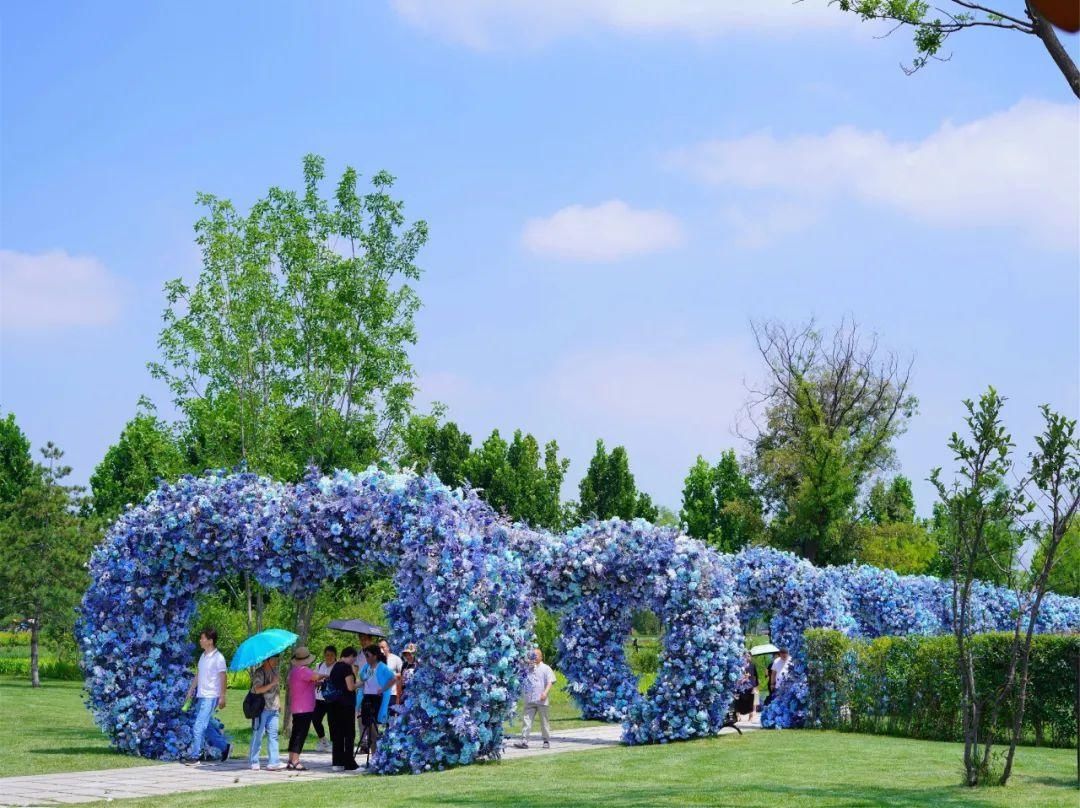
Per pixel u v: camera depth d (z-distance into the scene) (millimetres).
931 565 45438
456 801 10734
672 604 17891
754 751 15484
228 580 19703
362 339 20719
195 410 20250
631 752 15859
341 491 15133
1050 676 16391
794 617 22078
